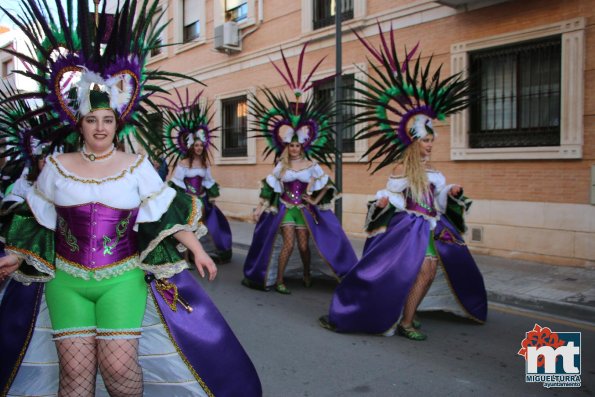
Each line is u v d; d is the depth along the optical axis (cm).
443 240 492
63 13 270
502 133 848
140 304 267
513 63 834
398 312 467
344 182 1098
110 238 260
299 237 656
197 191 827
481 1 842
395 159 499
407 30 961
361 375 400
